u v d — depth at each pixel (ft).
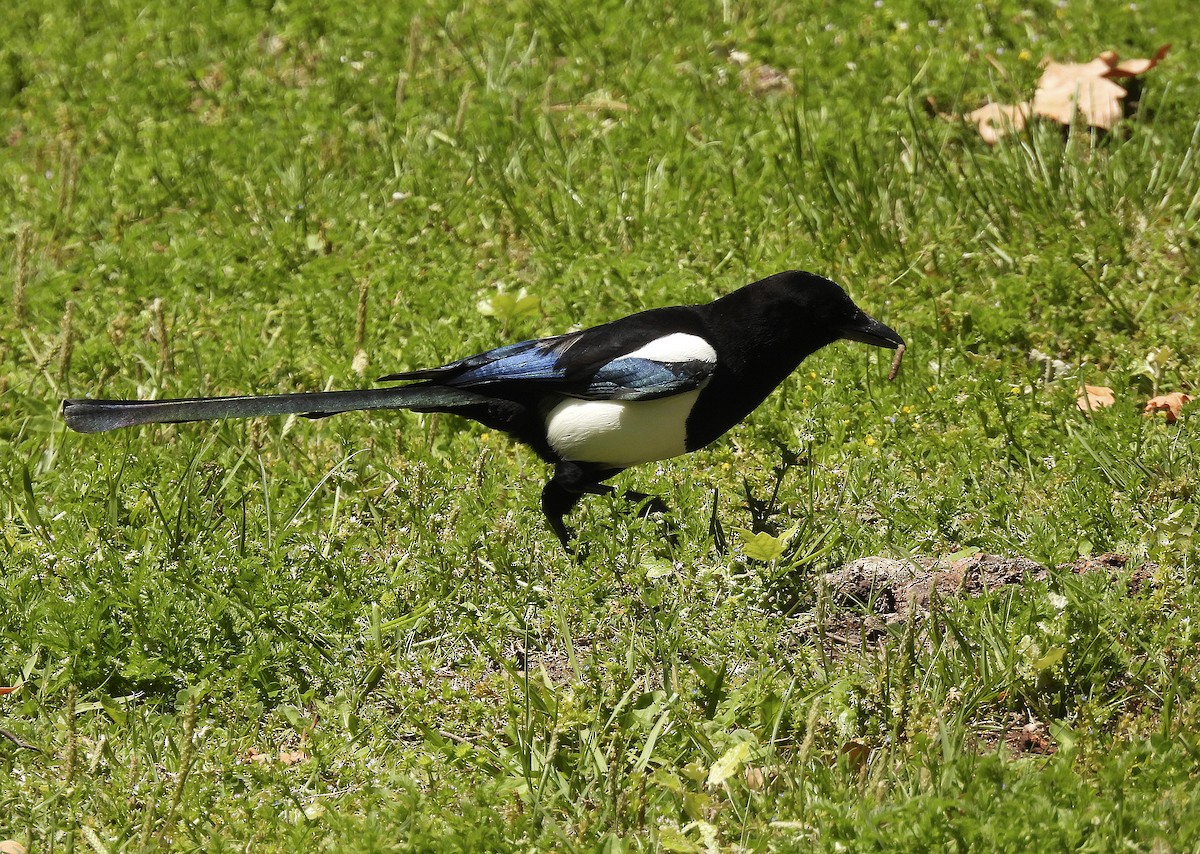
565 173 51.08
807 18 61.67
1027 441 35.91
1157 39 57.52
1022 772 23.48
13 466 36.83
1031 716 26.40
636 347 32.19
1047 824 21.63
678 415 32.35
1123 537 31.45
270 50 63.93
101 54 64.90
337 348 42.47
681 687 25.95
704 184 50.06
